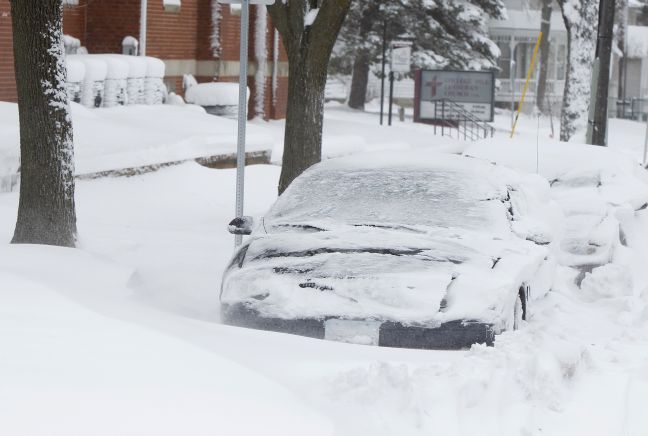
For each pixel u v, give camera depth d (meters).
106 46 29.00
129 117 23.80
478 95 47.03
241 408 6.29
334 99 66.94
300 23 16.52
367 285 9.34
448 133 45.03
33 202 12.26
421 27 53.25
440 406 6.89
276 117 35.69
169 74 30.69
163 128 22.84
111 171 18.62
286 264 9.68
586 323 11.04
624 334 10.02
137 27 28.84
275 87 35.44
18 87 12.22
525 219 11.02
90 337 7.52
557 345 8.32
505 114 65.50
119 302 9.24
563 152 15.88
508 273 9.63
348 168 11.27
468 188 10.88
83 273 10.48
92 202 17.52
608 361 8.91
